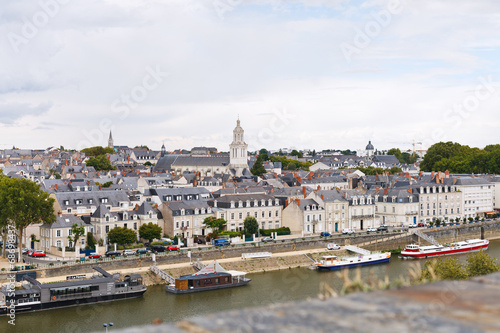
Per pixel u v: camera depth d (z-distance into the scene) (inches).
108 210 7652.6
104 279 5521.7
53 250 7071.9
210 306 5354.3
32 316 5059.1
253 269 6929.1
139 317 5034.5
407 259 7677.2
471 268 4658.0
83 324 4842.5
